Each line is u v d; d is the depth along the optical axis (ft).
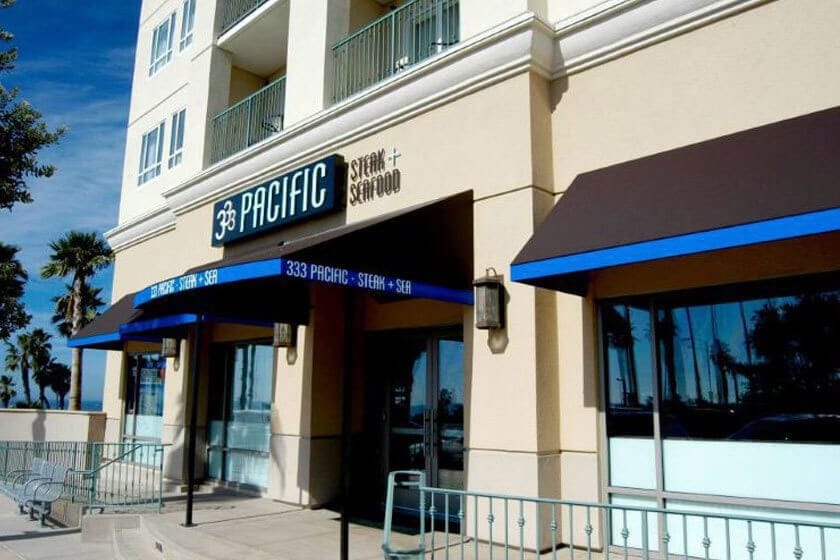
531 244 22.75
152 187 55.06
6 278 56.44
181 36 55.26
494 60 27.37
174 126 53.88
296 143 36.52
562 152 26.78
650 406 23.61
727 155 21.36
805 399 20.56
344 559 22.08
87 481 40.65
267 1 43.19
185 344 45.73
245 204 39.32
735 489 21.48
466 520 26.25
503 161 26.86
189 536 27.40
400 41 38.40
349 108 33.17
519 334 25.35
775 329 21.42
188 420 44.11
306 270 23.99
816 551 19.67
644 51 25.14
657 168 23.12
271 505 35.22
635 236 19.90
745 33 22.82
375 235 26.81
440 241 29.30
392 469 35.17
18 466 50.78
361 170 32.96
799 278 20.98
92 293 125.39
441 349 33.88
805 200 17.08
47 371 163.43
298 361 36.22
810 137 19.62
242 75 51.08
